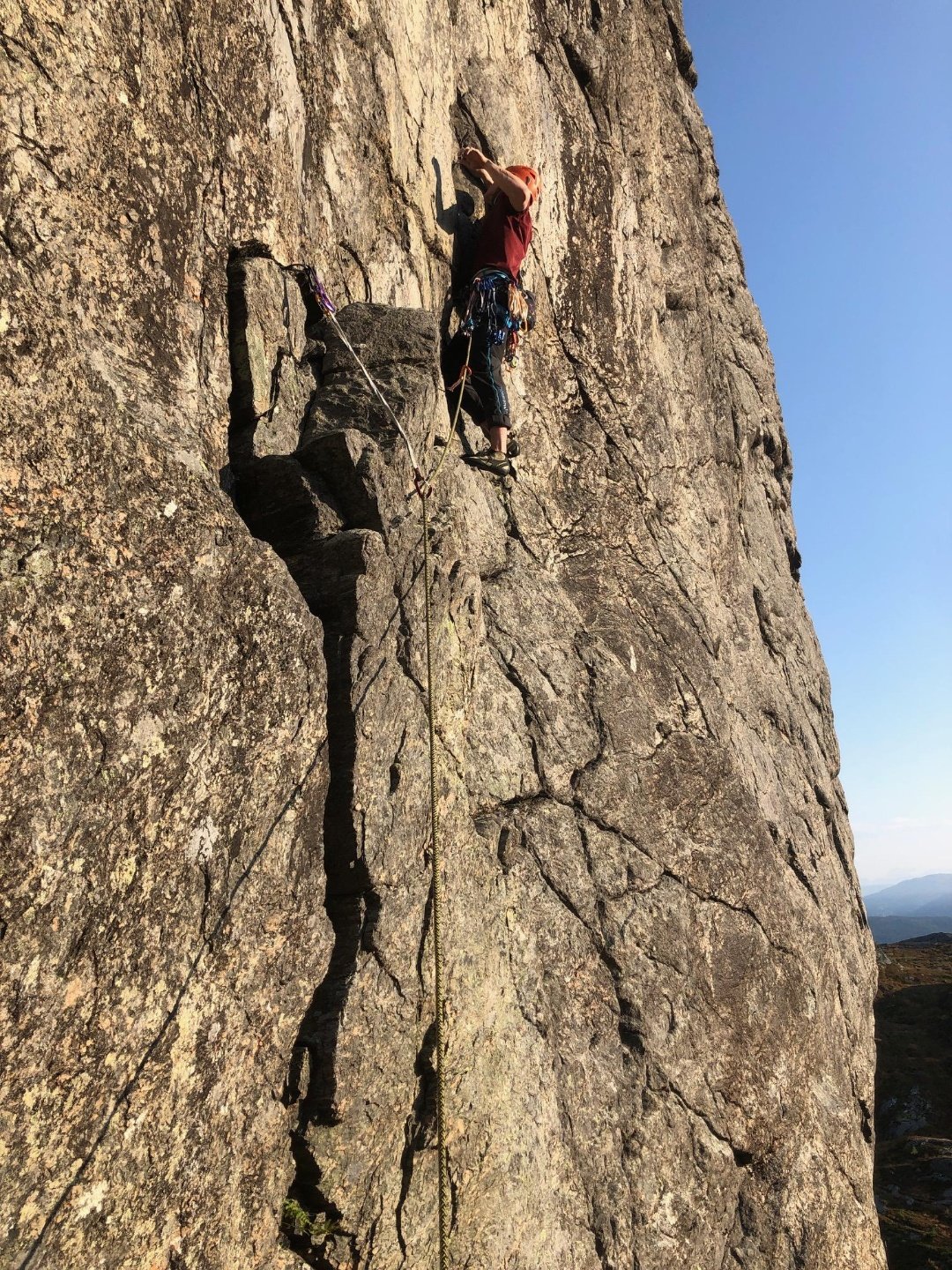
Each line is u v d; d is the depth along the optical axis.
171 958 3.33
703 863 7.67
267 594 3.85
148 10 4.16
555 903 6.29
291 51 5.34
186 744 3.43
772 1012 7.86
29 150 3.48
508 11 8.41
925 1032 32.34
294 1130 3.88
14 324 3.08
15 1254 2.75
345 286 5.75
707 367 11.01
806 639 12.41
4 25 3.45
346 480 4.72
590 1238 5.56
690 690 8.60
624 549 8.75
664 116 11.07
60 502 3.08
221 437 4.50
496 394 6.80
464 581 5.38
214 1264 3.41
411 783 4.65
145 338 3.98
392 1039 4.27
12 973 2.79
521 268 8.09
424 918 4.62
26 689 2.88
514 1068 5.25
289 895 3.85
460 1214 4.61
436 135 7.09
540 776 6.65
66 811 2.97
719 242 12.16
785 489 13.25
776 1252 7.00
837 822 11.76
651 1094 6.40
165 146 4.21
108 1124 3.05
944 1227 19.44
